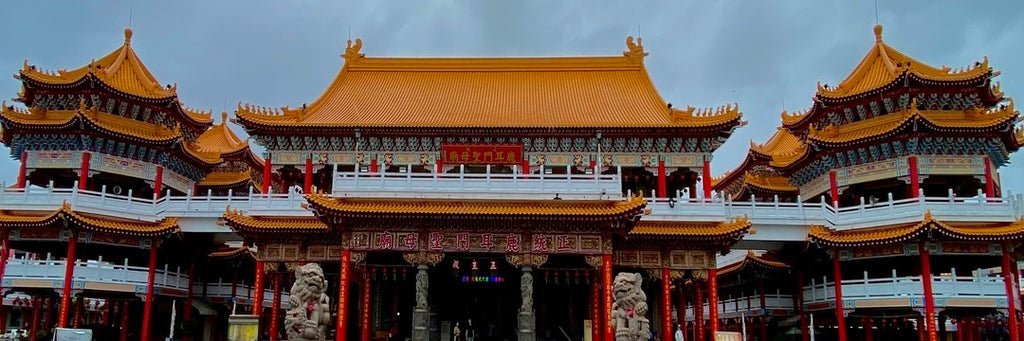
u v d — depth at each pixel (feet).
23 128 148.36
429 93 180.24
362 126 152.97
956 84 143.02
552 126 151.74
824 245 136.46
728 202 141.69
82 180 148.36
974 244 131.85
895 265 145.38
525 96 177.99
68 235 136.46
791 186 188.34
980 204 133.90
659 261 128.88
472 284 149.69
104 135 149.79
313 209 116.88
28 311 215.72
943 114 146.82
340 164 157.28
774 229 140.67
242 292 168.76
